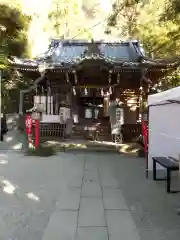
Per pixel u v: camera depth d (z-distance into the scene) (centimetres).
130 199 520
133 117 1492
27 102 1498
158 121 703
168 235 368
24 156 962
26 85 1561
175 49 1418
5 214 438
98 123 1492
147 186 611
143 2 1295
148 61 1303
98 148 1116
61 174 714
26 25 1203
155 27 1616
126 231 378
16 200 505
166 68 1290
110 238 355
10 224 400
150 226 397
